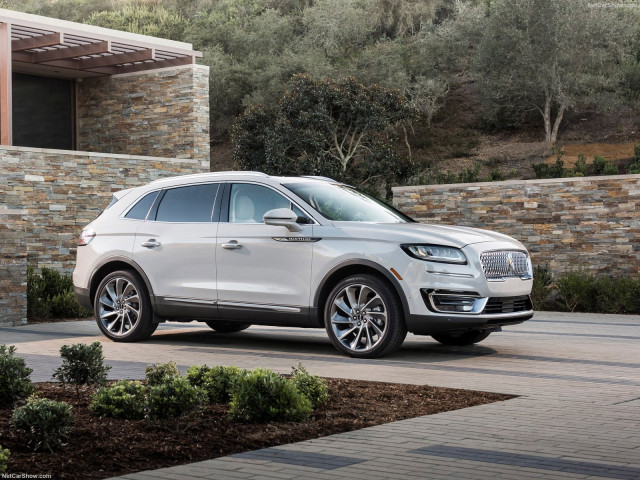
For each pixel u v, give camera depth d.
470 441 5.36
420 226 9.75
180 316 10.55
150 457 4.89
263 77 54.59
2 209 13.08
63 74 24.50
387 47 56.34
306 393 6.33
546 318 14.50
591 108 52.88
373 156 41.03
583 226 16.58
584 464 4.77
